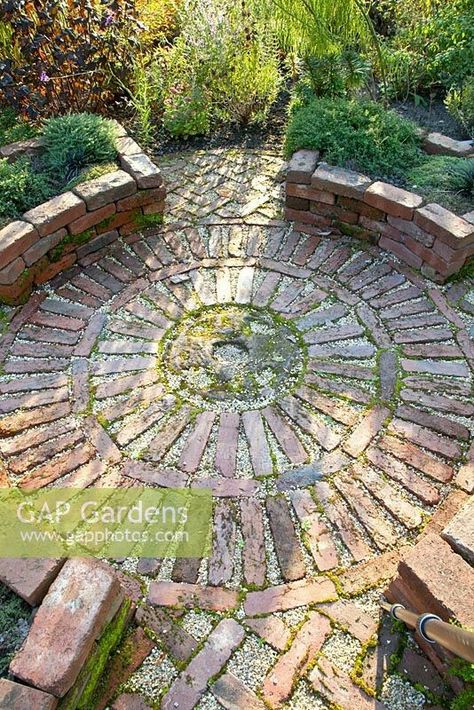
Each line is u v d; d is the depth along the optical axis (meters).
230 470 2.64
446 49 4.88
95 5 4.72
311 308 3.45
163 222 4.14
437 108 5.01
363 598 2.21
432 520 2.44
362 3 4.29
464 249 3.44
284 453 2.71
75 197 3.65
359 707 1.95
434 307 3.44
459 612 1.83
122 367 3.12
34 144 4.19
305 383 3.01
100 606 1.87
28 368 3.12
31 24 4.36
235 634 2.12
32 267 3.51
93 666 1.91
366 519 2.46
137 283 3.66
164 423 2.85
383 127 4.20
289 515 2.47
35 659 1.75
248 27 4.95
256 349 3.20
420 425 2.81
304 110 4.44
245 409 2.90
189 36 5.09
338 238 3.97
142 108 4.76
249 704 1.96
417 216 3.52
